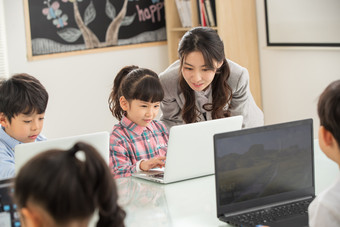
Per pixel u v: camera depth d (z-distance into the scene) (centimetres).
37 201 94
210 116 277
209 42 241
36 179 94
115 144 239
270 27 401
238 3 404
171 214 179
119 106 272
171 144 207
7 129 219
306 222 166
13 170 207
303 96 389
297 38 380
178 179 216
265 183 177
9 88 212
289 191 181
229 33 403
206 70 245
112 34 445
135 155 243
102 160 100
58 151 99
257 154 175
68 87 434
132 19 452
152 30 462
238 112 283
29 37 414
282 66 401
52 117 430
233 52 407
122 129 245
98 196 100
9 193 151
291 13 381
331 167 223
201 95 271
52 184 93
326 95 138
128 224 170
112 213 105
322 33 361
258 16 412
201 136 215
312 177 186
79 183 96
